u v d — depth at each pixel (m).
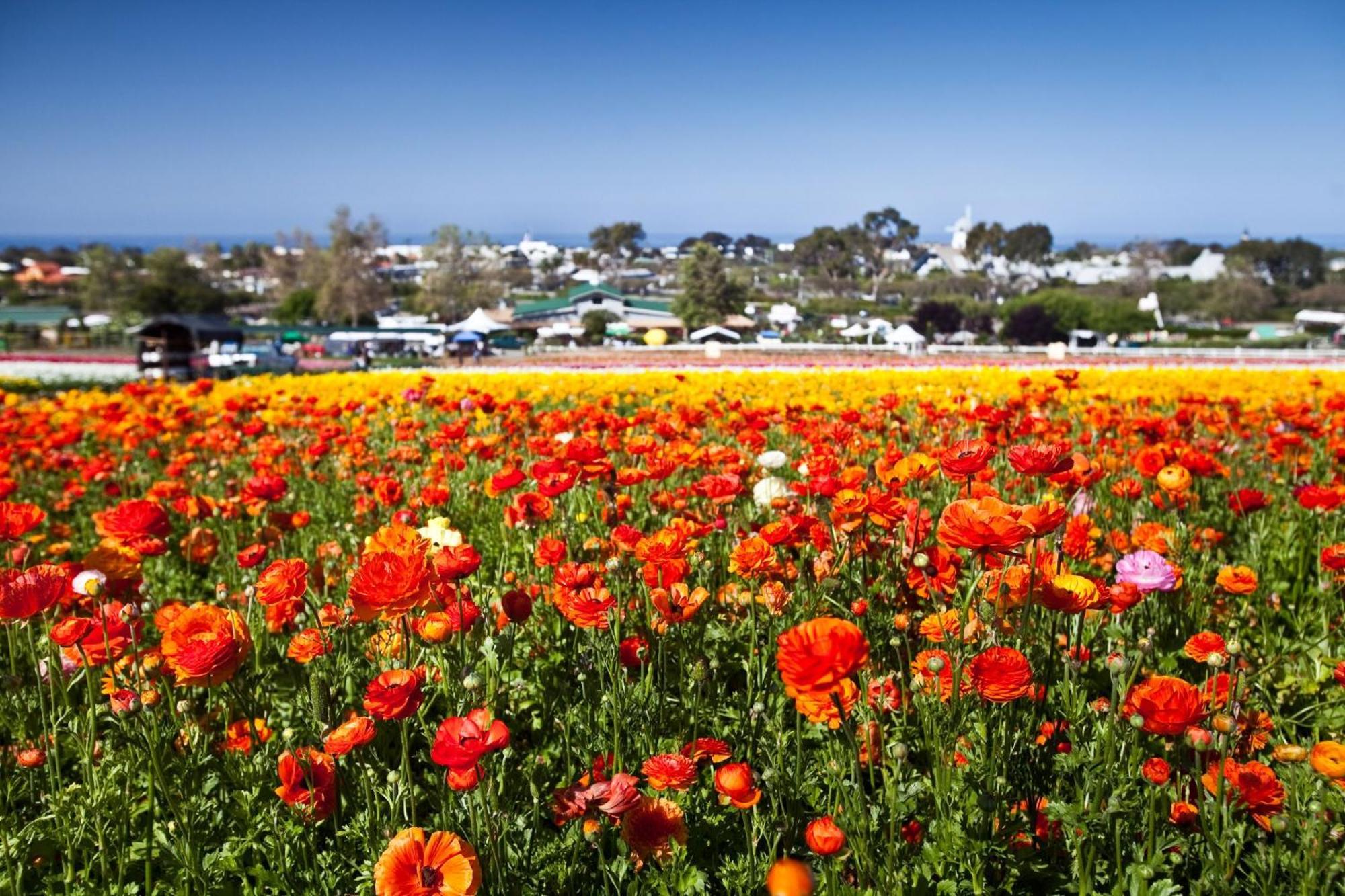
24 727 2.88
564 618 3.43
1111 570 3.71
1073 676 2.41
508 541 4.49
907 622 2.73
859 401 11.18
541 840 2.37
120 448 9.13
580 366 34.72
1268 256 119.94
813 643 1.70
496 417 7.75
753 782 2.24
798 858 2.24
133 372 32.25
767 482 4.39
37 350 50.25
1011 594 2.26
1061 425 6.65
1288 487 5.58
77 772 2.86
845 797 2.18
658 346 53.28
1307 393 12.32
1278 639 3.64
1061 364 31.00
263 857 2.44
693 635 3.03
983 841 2.08
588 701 2.71
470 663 2.91
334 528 5.49
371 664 3.11
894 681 2.63
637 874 2.13
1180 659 3.21
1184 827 2.14
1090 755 2.24
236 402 8.52
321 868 2.31
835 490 3.17
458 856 1.78
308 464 6.86
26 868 2.45
